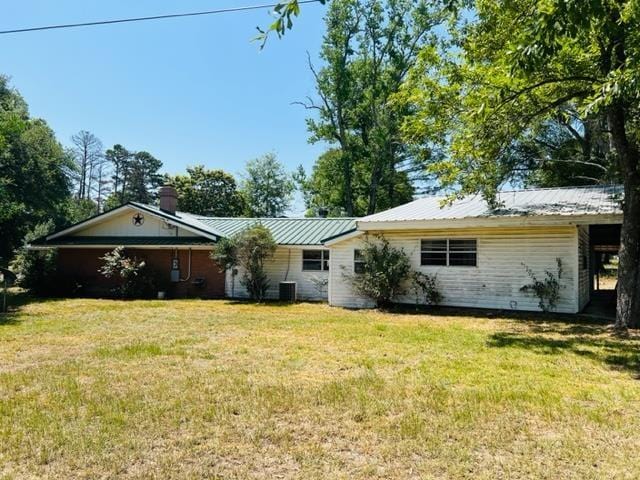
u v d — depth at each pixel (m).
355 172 31.17
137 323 10.38
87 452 3.39
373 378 5.46
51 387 5.11
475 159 10.42
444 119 10.45
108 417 4.11
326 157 32.53
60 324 10.20
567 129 22.47
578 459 3.27
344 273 14.16
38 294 18.14
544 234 11.57
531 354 6.91
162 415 4.18
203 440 3.63
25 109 30.23
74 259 18.55
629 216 9.27
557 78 8.95
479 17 10.25
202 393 4.87
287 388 5.04
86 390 5.00
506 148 10.53
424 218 12.50
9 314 12.06
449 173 11.20
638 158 9.55
